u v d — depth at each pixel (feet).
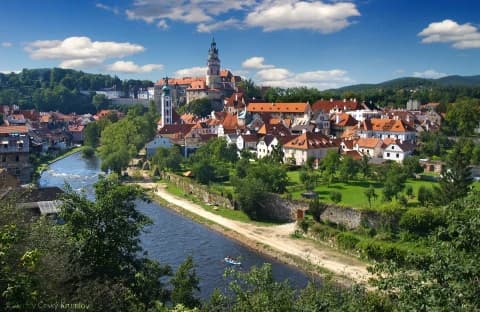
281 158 478.59
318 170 446.60
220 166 452.76
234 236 298.35
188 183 435.53
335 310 83.51
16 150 370.73
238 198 342.85
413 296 70.38
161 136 640.99
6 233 83.92
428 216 248.11
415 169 405.80
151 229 315.37
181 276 138.82
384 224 267.39
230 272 101.04
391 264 79.36
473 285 68.23
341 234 269.03
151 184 474.90
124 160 510.99
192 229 317.42
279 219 333.01
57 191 215.31
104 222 131.34
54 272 102.58
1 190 201.46
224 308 105.60
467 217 77.77
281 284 95.96
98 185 137.90
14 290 73.72
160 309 111.75
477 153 447.42
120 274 129.29
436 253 73.92
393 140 494.18
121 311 108.47
